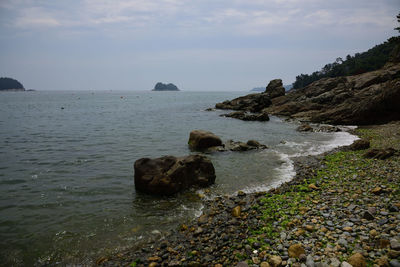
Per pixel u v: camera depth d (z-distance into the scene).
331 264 6.41
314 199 11.23
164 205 11.95
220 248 8.15
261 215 10.20
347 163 16.94
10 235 9.39
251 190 13.65
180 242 8.81
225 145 24.42
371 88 43.53
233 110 68.69
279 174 16.14
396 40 59.50
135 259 7.99
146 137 29.61
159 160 14.12
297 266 6.59
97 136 30.22
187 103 111.19
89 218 10.71
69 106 89.69
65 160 19.56
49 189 13.82
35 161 19.23
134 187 14.21
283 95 75.50
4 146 24.42
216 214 10.83
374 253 6.64
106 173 16.55
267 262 6.95
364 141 21.50
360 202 10.08
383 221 8.09
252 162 19.05
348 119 39.22
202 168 14.63
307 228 8.41
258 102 66.12
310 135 31.25
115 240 9.11
